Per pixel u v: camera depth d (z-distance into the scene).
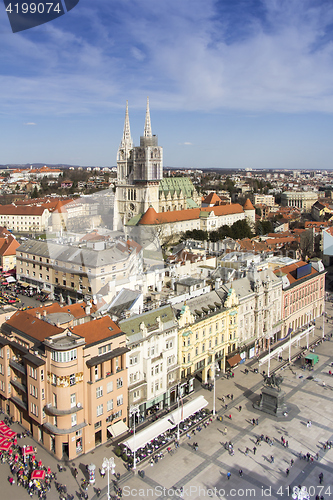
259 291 150.00
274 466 95.00
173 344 114.25
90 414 94.00
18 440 99.44
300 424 111.94
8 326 105.25
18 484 86.19
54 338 89.94
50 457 93.50
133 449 90.69
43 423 93.44
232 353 139.12
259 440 103.75
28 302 169.75
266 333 156.88
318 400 124.06
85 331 95.44
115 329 99.81
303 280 180.25
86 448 95.19
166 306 116.12
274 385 117.69
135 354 103.25
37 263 180.75
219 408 118.12
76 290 156.88
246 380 134.25
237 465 95.00
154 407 112.69
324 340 169.75
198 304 128.12
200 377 134.25
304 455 98.88
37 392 93.06
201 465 94.62
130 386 103.31
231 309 134.50
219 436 105.81
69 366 89.06
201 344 124.94
